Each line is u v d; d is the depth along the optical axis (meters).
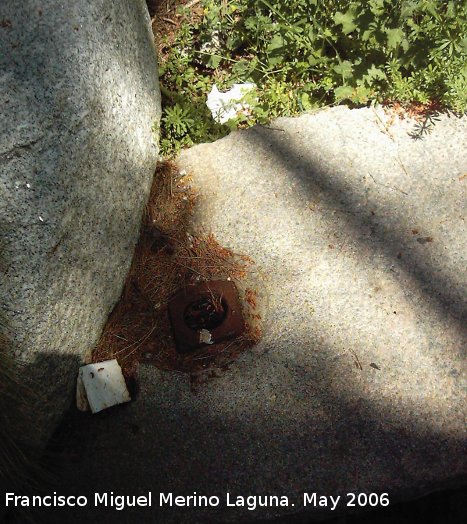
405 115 1.65
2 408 1.19
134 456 1.33
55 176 1.20
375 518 1.37
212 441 1.32
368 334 1.40
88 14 1.30
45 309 1.22
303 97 1.76
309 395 1.35
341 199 1.56
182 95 1.84
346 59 1.77
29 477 1.28
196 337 1.43
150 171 1.64
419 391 1.33
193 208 1.62
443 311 1.40
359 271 1.47
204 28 1.93
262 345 1.42
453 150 1.59
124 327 1.47
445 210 1.52
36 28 1.14
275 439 1.31
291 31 1.74
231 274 1.51
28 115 1.12
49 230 1.20
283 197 1.58
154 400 1.38
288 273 1.49
